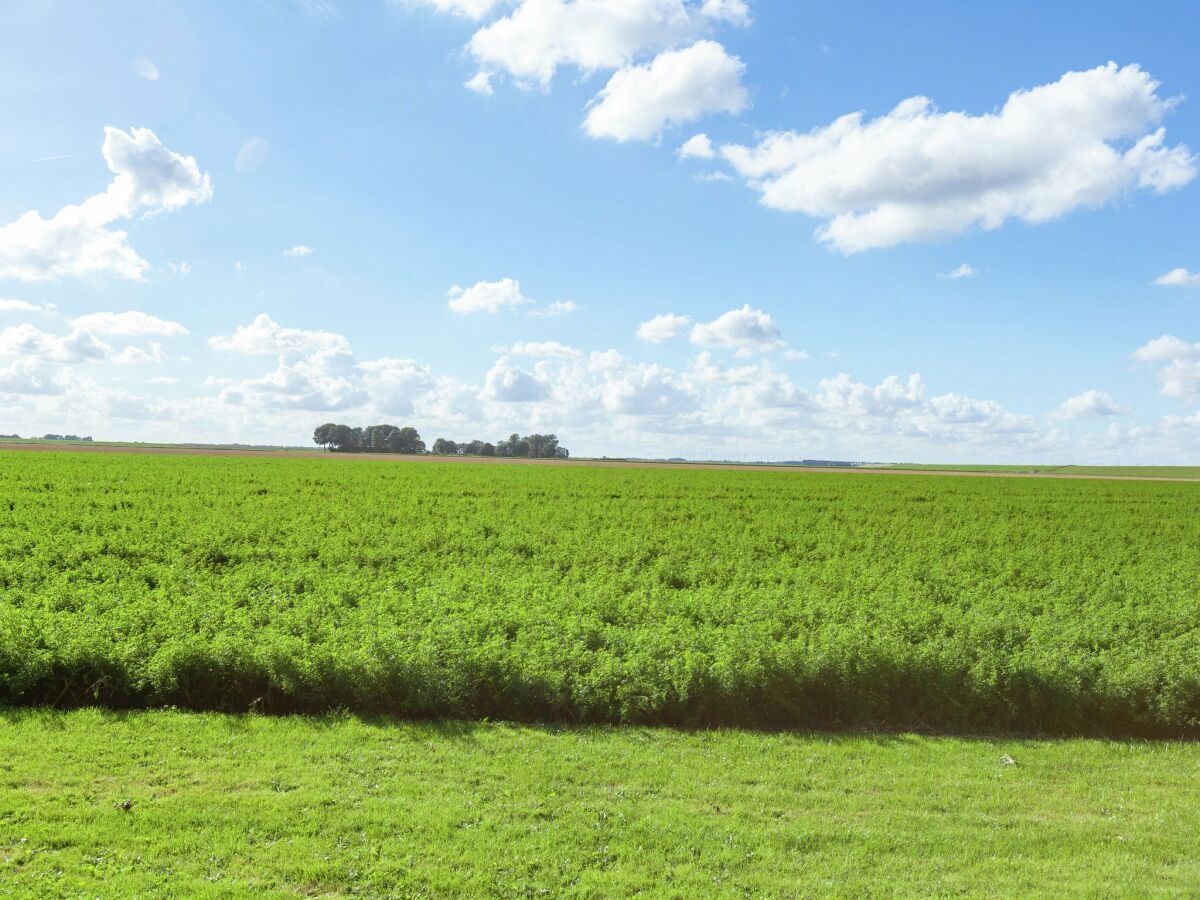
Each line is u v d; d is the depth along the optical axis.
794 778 10.47
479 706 12.54
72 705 12.14
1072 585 22.92
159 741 10.71
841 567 24.28
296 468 66.38
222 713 11.98
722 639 14.38
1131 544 34.38
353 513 34.50
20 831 8.07
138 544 24.22
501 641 13.36
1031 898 7.70
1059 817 9.66
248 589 17.98
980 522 40.19
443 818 8.79
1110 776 11.09
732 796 9.82
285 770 9.93
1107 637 16.19
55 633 12.78
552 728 11.92
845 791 10.19
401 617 15.38
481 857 8.04
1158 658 13.77
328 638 13.38
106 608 15.27
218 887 7.23
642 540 29.02
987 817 9.54
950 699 13.12
